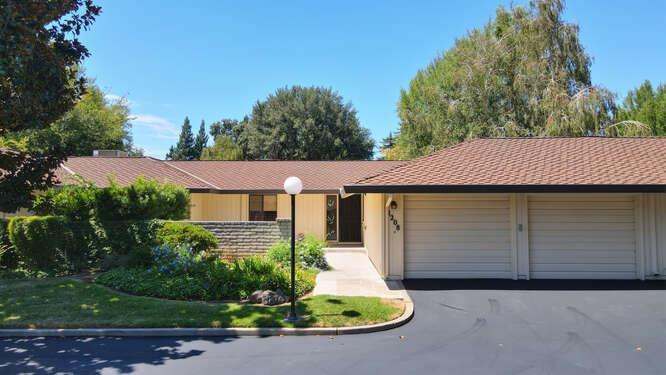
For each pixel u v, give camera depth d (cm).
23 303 897
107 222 1298
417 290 1083
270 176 2200
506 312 895
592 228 1223
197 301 936
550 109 2491
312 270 1310
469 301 983
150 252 1173
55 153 1262
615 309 912
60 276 1166
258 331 763
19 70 909
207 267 1081
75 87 1145
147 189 1446
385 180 1163
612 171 1194
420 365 619
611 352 665
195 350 688
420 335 757
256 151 4231
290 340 736
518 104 2730
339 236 2103
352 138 4178
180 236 1299
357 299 959
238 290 960
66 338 746
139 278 1038
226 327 771
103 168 2009
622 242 1220
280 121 4141
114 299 927
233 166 2359
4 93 1005
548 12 2639
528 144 1424
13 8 870
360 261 1563
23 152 1238
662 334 750
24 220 1175
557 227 1225
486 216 1230
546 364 618
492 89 2777
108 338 747
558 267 1221
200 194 2039
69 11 1057
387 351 678
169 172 2064
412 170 1226
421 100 3500
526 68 2644
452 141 2853
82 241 1276
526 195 1222
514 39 2758
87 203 1342
